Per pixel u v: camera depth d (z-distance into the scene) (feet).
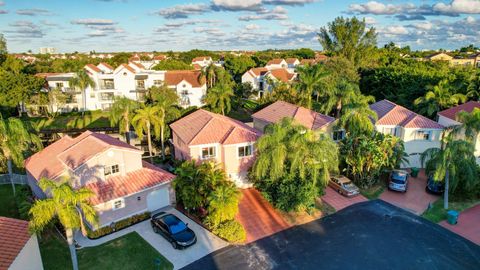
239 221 89.15
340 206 97.60
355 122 112.47
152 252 75.05
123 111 139.54
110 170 89.15
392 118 129.90
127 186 88.02
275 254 74.74
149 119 129.29
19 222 63.93
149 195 91.86
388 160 107.55
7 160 108.58
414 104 160.97
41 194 98.37
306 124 124.06
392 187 106.52
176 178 92.43
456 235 82.43
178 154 123.95
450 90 163.43
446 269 69.87
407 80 191.93
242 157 107.04
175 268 69.72
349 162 109.60
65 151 95.81
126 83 228.22
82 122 200.34
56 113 215.31
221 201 81.20
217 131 109.29
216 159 107.24
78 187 84.58
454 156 92.53
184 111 173.99
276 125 92.27
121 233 82.99
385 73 222.28
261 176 94.48
